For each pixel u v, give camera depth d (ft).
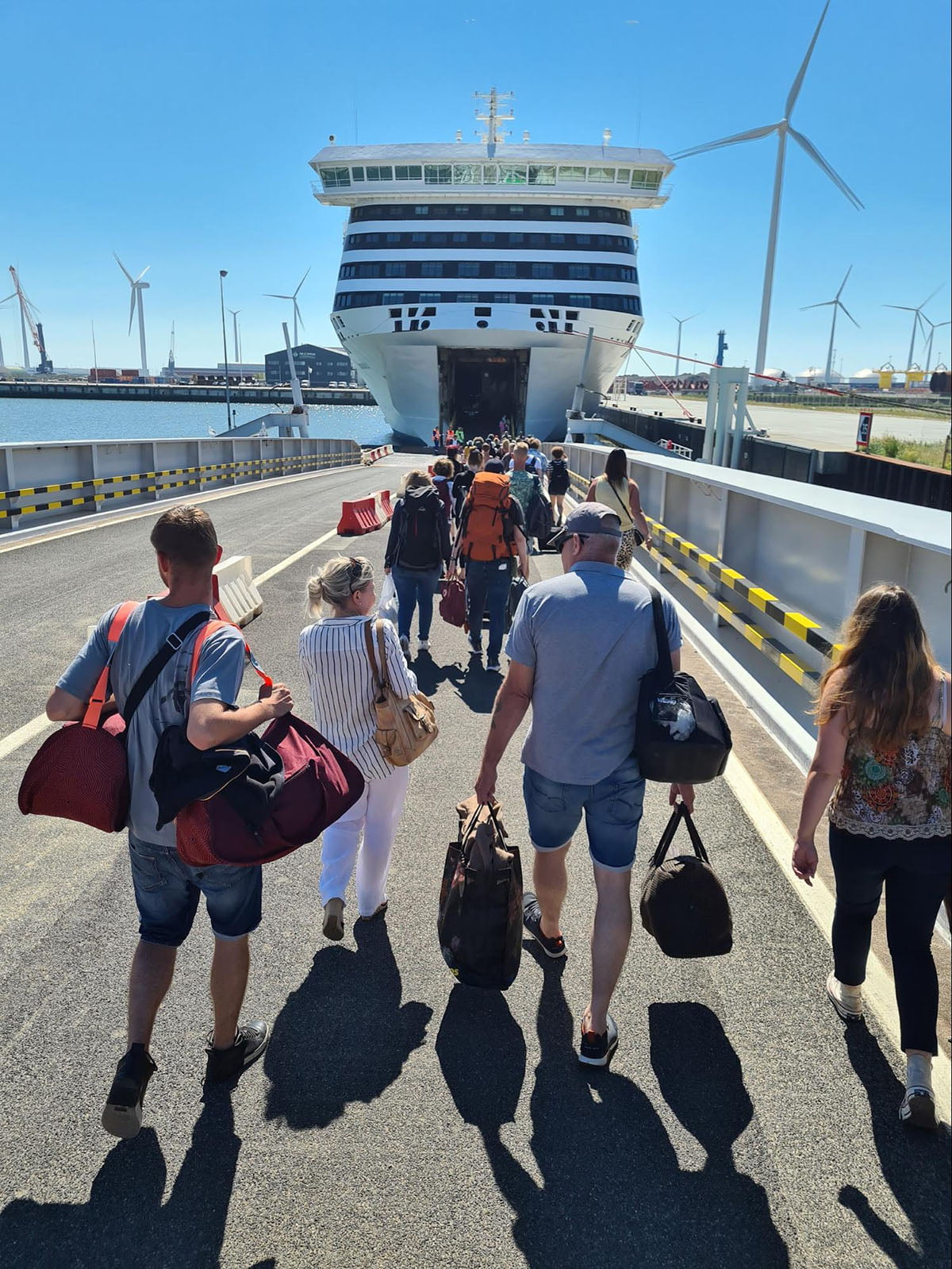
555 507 52.16
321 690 11.09
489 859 9.84
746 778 16.21
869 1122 8.61
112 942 11.32
